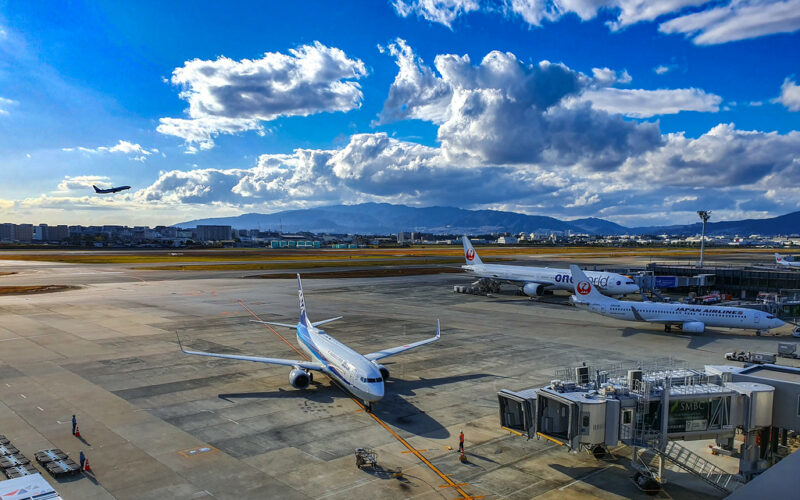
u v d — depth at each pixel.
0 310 82.75
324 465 28.50
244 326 70.75
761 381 29.22
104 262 199.12
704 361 53.16
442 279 141.00
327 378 45.84
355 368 37.16
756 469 28.00
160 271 160.50
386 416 36.56
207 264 191.88
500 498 25.20
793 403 27.61
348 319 77.38
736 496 16.64
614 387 27.58
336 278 142.38
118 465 28.19
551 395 27.56
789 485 16.50
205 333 65.69
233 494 25.08
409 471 27.97
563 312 86.12
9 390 41.72
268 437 32.50
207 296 102.44
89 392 41.41
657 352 57.09
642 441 26.58
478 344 60.56
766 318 63.97
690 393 27.11
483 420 35.97
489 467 28.69
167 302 93.56
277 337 63.78
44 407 37.72
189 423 34.78
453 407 38.56
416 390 42.69
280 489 25.66
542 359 53.41
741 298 105.31
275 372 48.03
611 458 30.33
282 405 38.69
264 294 106.50
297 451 30.38
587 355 55.28
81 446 30.75
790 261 162.88
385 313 83.44
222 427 34.12
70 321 73.50
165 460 28.91
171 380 45.00
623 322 76.56
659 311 67.81
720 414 27.44
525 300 100.88
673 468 29.14
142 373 47.16
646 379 29.28
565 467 28.89
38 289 110.44
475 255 123.81
